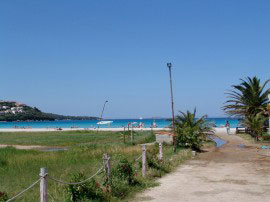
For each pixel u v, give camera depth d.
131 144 35.50
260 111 50.72
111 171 12.41
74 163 19.47
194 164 19.53
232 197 10.88
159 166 16.20
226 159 21.86
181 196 11.14
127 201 10.55
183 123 29.56
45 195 7.96
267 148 29.30
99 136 55.31
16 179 14.54
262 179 14.16
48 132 74.50
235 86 53.56
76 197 9.76
